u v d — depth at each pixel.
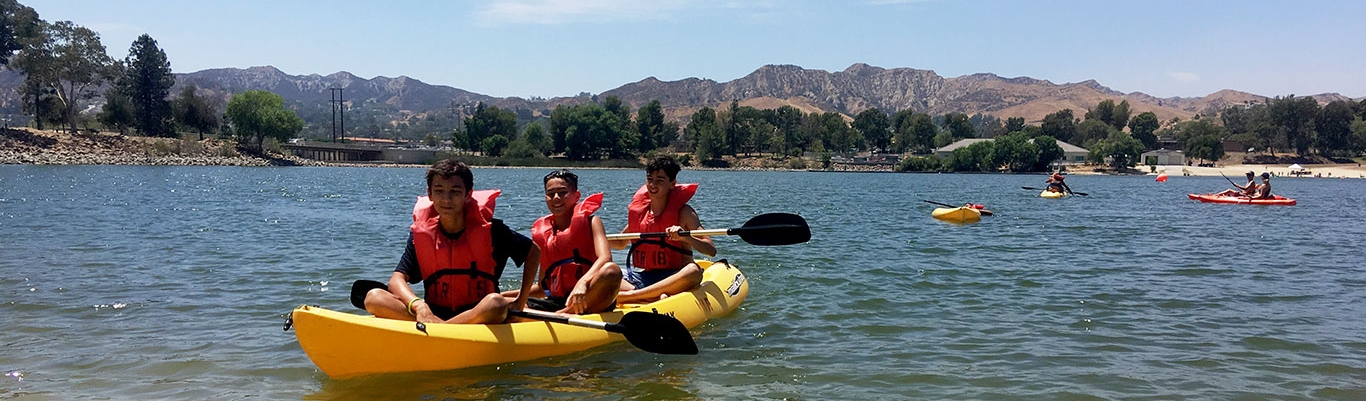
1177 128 175.25
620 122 122.31
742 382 6.45
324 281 10.66
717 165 123.62
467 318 6.63
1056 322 8.46
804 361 7.01
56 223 18.28
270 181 48.47
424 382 6.29
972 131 157.62
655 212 8.66
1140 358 7.10
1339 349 7.38
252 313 8.64
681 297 8.18
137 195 30.77
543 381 6.38
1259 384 6.38
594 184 55.19
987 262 12.83
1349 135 131.25
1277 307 9.26
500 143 118.12
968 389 6.29
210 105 99.69
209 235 16.06
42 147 77.94
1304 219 23.06
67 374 6.48
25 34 83.88
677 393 6.18
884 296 9.82
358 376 6.36
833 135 138.88
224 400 5.93
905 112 176.00
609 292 7.32
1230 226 20.16
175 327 7.98
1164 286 10.65
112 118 91.12
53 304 8.95
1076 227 19.48
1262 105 170.75
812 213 24.67
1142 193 44.12
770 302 9.38
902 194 41.62
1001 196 38.50
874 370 6.76
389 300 6.69
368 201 29.16
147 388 6.17
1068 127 159.12
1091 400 6.03
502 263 6.75
